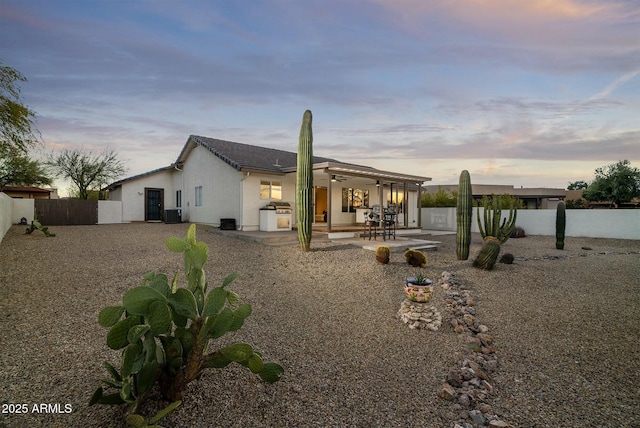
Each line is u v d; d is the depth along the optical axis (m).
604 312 5.70
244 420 2.49
